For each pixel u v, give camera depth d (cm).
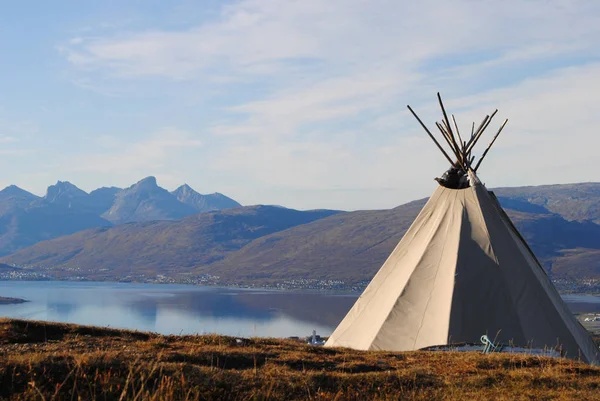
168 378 1146
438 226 2405
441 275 2261
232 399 1183
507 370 1516
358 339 2253
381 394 1280
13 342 1593
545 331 2103
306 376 1325
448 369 1516
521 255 2262
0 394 1089
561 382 1403
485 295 2169
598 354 2225
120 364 1255
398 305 2245
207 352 1491
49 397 1076
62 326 1812
